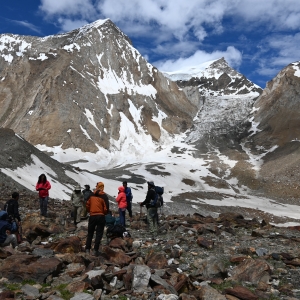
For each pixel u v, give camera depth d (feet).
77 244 31.68
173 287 22.80
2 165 133.90
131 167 344.49
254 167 349.00
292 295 23.11
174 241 36.91
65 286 21.98
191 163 385.29
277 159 356.59
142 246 35.76
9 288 21.17
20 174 136.46
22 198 80.07
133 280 22.66
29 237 39.04
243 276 25.64
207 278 25.67
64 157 397.60
